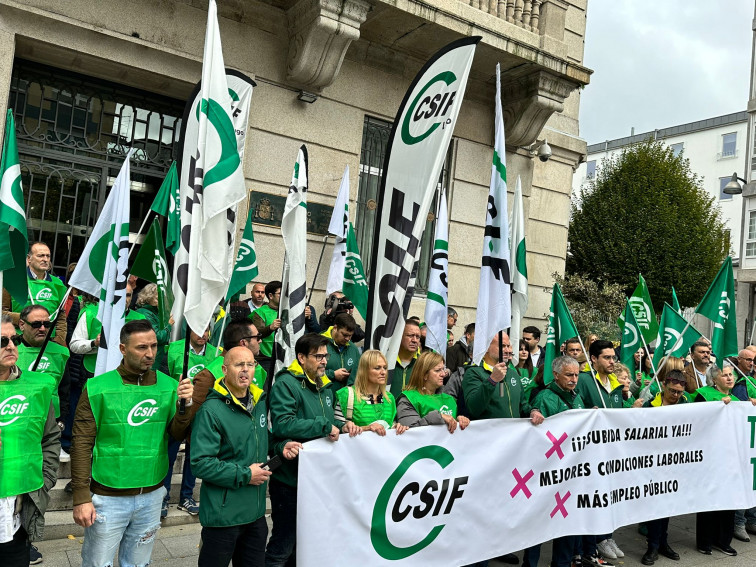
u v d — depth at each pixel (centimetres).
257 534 335
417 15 825
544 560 523
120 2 734
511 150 1068
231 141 374
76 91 777
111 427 316
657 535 530
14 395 300
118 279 426
